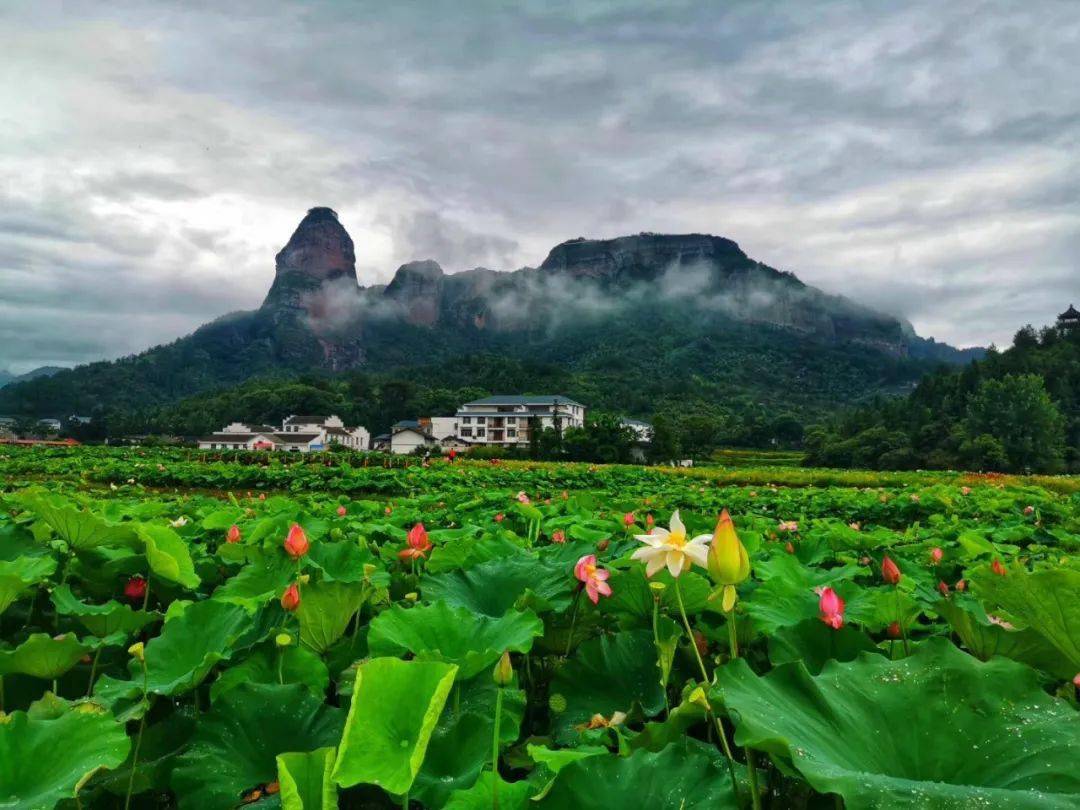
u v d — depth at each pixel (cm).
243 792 224
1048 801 150
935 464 7238
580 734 252
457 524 730
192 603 311
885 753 181
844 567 450
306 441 11238
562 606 324
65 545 425
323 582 296
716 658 305
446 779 212
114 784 224
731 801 169
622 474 3512
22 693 283
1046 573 229
